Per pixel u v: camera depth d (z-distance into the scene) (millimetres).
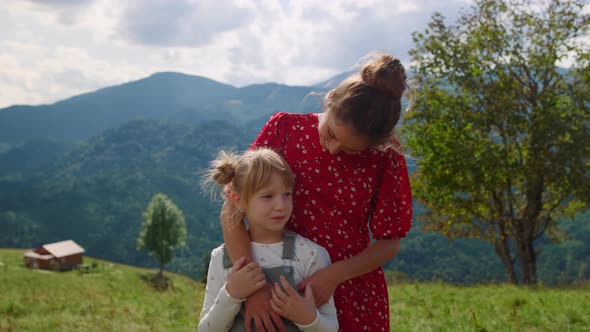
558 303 7789
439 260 118688
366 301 2846
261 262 2572
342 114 2311
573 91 21781
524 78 23125
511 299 8344
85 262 81812
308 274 2574
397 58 2432
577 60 21625
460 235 24938
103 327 6625
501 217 23609
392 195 2758
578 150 20703
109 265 79125
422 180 23031
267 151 2621
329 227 2775
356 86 2324
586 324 6293
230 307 2463
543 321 6422
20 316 7824
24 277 19500
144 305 8336
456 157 21250
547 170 21188
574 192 21938
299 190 2785
